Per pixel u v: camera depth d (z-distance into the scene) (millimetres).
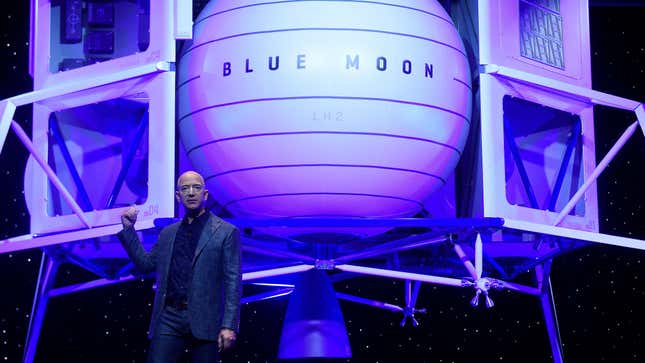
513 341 8688
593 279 8641
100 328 8289
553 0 6301
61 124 6055
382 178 5434
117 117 6148
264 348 8578
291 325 6047
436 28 5590
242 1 5508
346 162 5336
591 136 6254
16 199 8133
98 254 6465
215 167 5590
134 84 5535
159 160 5371
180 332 4246
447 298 8734
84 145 6094
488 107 5633
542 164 6402
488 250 6703
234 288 4230
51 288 6379
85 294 8312
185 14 5426
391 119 5344
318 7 5363
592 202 6188
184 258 4301
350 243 6555
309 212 5539
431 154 5547
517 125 6387
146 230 5559
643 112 5949
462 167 6277
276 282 7402
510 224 5406
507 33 5887
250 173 5441
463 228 5582
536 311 8727
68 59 6023
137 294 8383
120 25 6043
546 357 8648
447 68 5582
